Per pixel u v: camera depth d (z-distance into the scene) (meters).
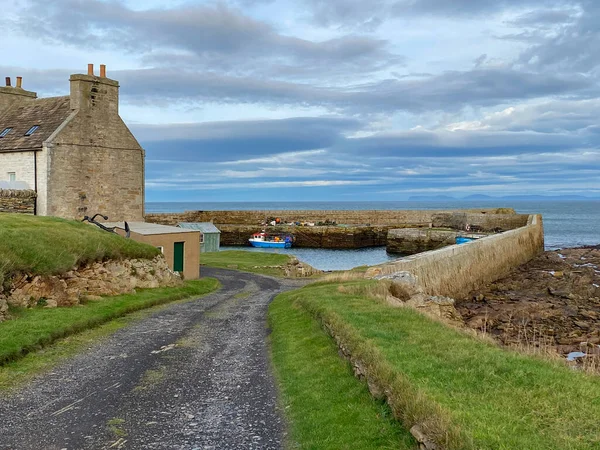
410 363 9.77
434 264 35.44
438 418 7.20
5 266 17.41
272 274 43.59
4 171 36.19
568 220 196.25
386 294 21.08
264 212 111.69
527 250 66.25
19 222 24.97
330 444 8.23
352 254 84.81
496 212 104.88
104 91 37.12
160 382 12.01
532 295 40.16
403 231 86.06
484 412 7.50
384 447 7.66
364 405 9.30
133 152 39.25
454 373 9.23
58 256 20.72
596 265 58.53
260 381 12.12
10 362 12.91
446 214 99.50
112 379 12.14
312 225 99.31
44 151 34.00
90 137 36.31
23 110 39.72
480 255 47.16
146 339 16.27
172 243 34.38
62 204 34.75
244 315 21.36
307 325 16.44
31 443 8.68
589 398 8.10
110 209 37.81
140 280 26.27
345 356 11.98
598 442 6.66
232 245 97.31
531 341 23.97
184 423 9.62
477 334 13.74
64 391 11.23
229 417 9.91
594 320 30.53
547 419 7.38
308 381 11.38
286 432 9.18
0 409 10.12
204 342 16.11
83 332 16.73
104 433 9.13
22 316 16.70
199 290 29.88
